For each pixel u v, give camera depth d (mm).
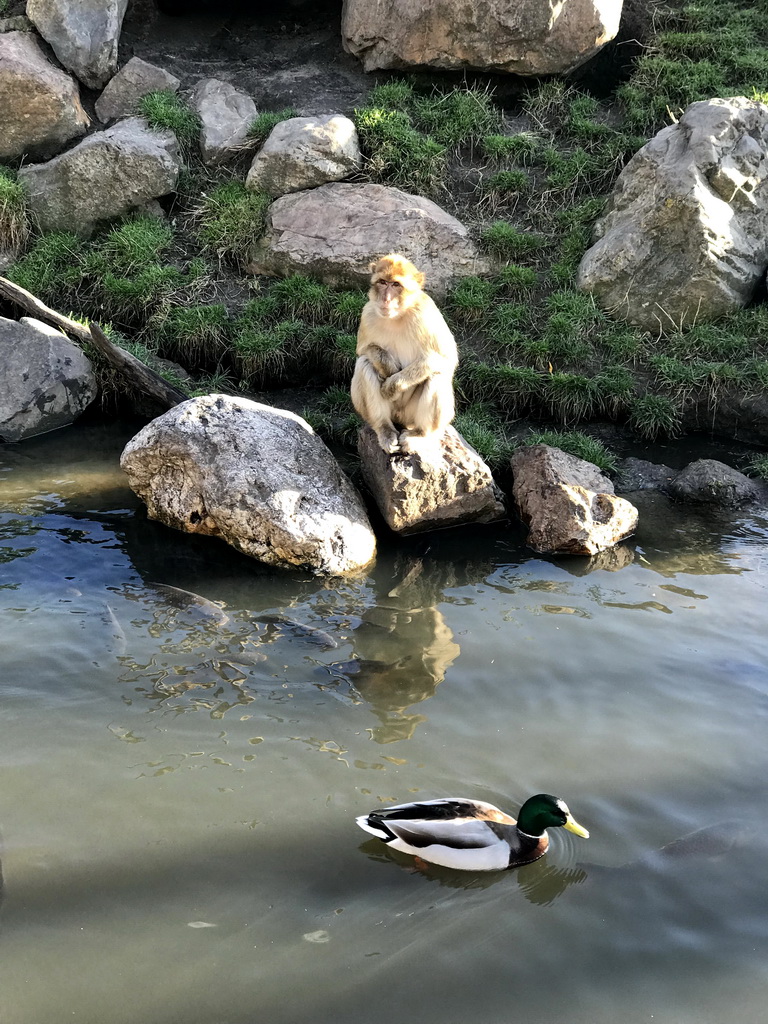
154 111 12703
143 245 11836
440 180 12438
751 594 8023
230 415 8820
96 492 9484
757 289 11578
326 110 13203
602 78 13758
